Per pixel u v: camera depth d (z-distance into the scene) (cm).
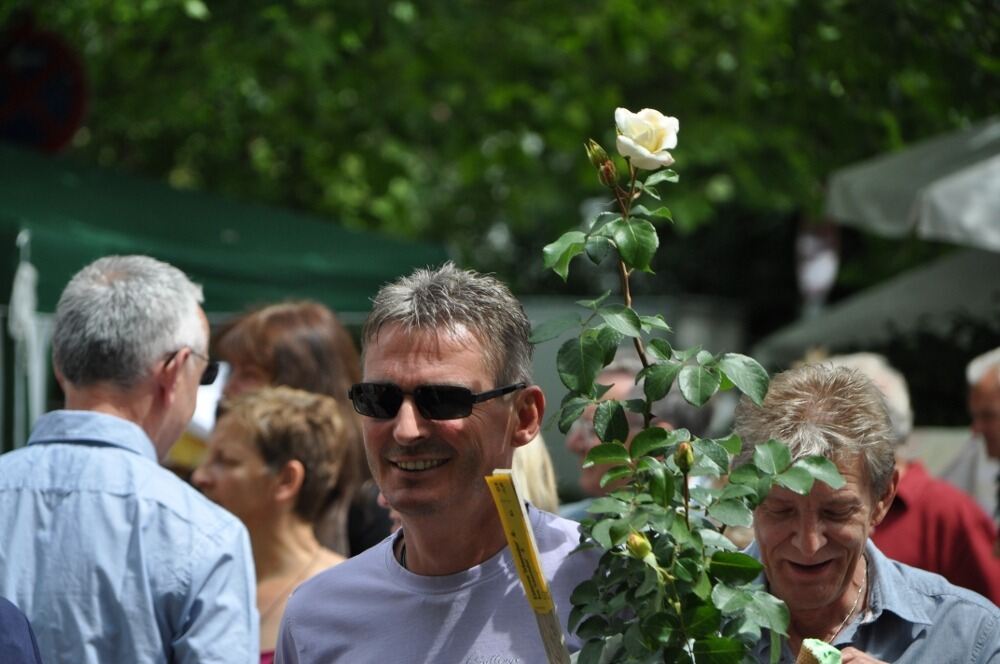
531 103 1617
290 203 1805
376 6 1345
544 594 355
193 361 522
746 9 1359
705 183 1853
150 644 472
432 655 404
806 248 2109
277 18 1310
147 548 479
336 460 614
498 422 401
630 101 1559
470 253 2305
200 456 764
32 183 1015
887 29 989
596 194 1970
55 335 513
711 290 2528
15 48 1188
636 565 348
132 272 516
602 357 354
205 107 1576
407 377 392
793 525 411
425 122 1683
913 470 686
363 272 1122
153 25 1369
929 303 1327
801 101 1220
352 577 429
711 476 349
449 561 412
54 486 487
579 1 1453
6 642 372
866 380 433
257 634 489
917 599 441
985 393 791
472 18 1406
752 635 357
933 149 975
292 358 687
